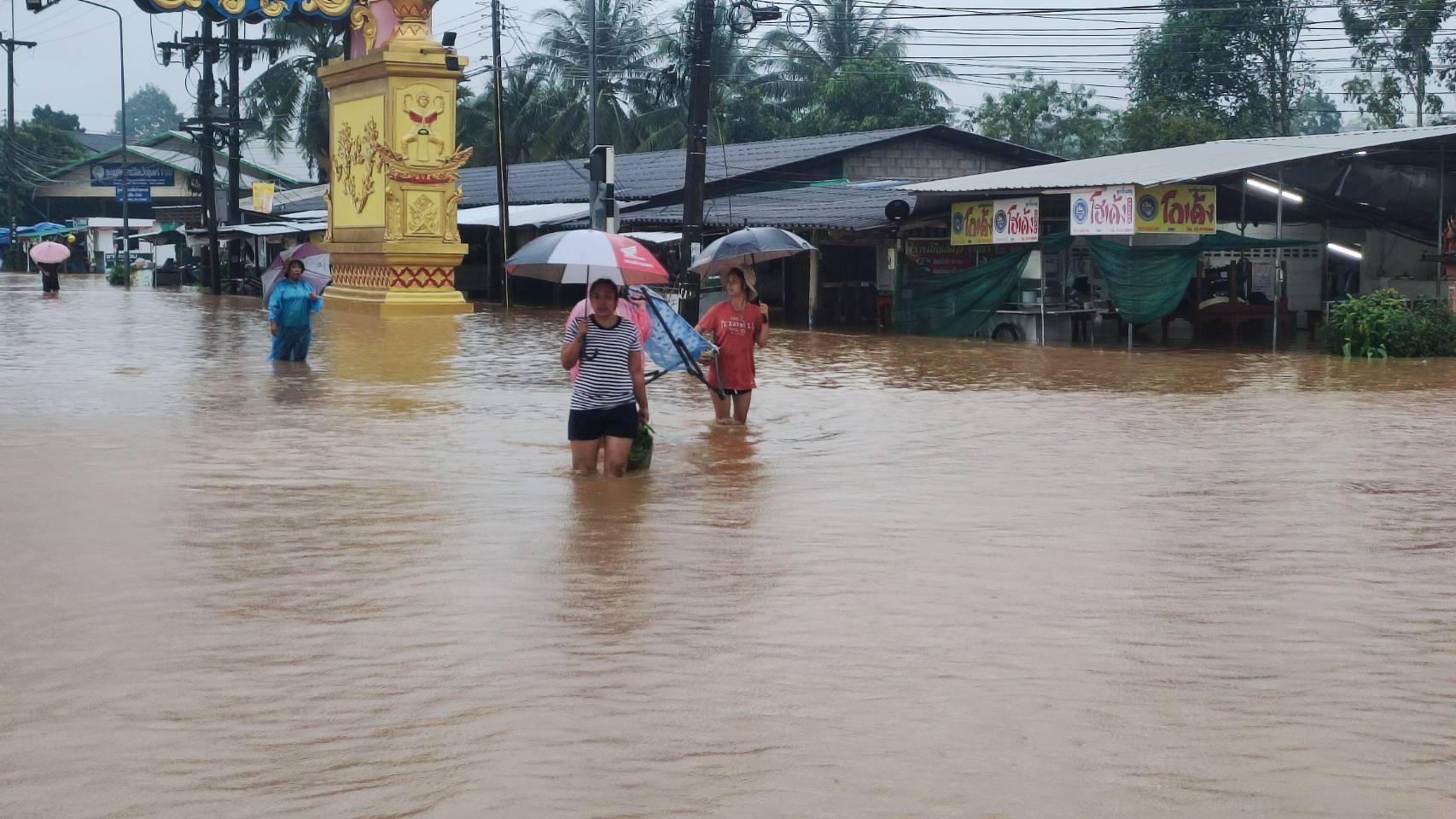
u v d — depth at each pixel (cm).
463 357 2169
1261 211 2962
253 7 3431
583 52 5959
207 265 5166
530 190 4575
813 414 1506
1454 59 4853
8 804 445
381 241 3466
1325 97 7388
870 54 5894
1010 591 730
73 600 699
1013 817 438
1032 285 2750
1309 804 450
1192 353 2447
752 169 3916
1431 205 2864
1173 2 5388
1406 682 580
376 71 3453
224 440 1250
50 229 7694
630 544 839
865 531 883
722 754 491
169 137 8475
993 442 1298
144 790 457
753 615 678
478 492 1011
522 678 577
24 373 1828
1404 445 1284
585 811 441
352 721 525
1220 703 551
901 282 2986
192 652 612
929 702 549
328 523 896
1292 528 903
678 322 1341
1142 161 2853
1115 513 953
